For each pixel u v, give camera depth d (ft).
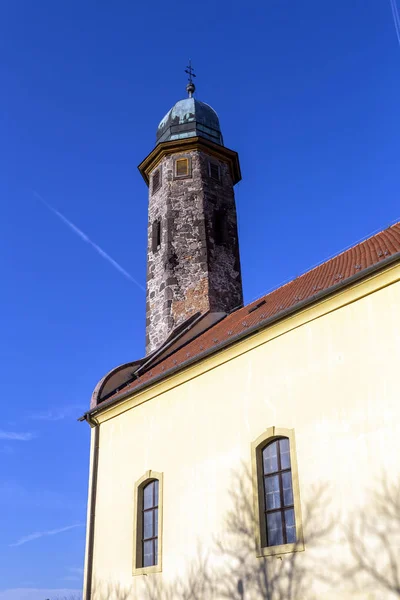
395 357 36.88
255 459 43.50
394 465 34.73
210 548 44.83
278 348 44.78
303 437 40.55
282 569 38.75
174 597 46.47
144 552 51.93
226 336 53.42
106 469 59.36
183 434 51.06
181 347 70.44
